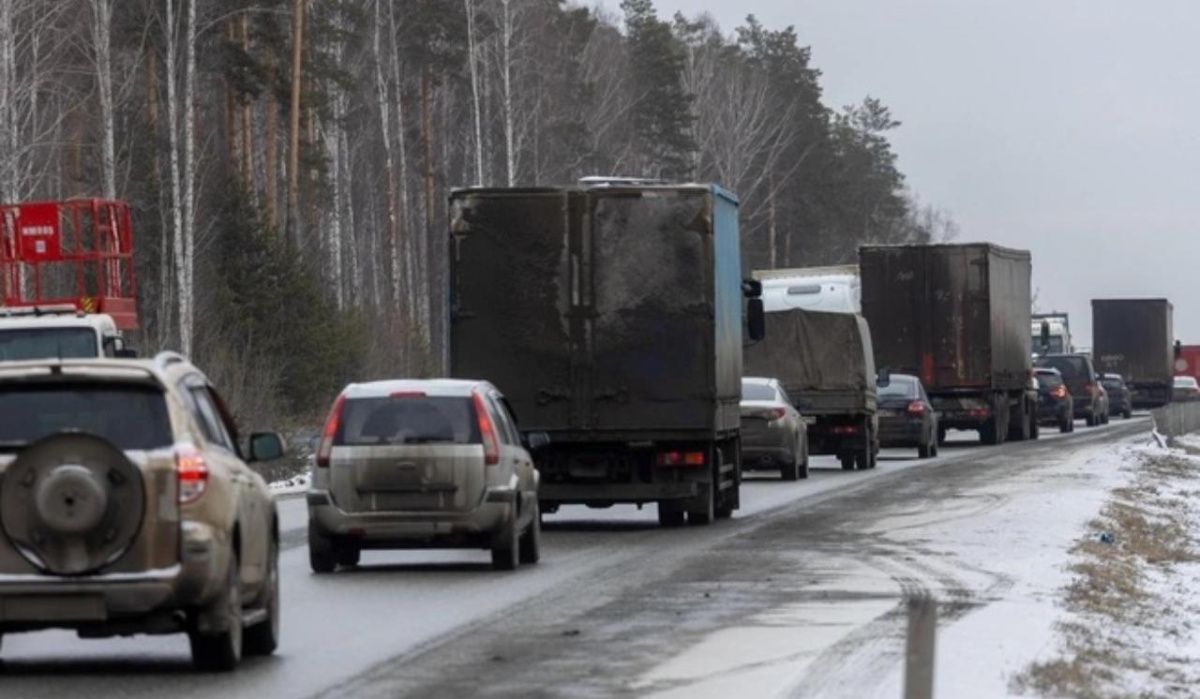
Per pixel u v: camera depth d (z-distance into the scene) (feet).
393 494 176.65
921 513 242.99
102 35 467.11
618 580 168.55
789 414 322.55
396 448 176.86
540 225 226.79
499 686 108.99
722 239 233.76
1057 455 393.09
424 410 178.09
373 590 162.71
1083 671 115.03
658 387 225.97
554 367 226.58
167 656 124.06
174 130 467.52
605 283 225.97
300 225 648.79
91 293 392.47
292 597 157.69
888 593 155.84
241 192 483.51
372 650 125.08
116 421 110.11
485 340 227.40
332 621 141.08
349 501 176.86
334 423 178.50
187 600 109.29
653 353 225.97
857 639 127.54
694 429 225.76
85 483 107.55
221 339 444.14
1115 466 350.84
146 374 110.63
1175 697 111.86
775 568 177.37
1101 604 153.79
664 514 231.91
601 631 133.18
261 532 121.29
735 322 243.60
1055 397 536.83
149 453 109.19
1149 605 161.68
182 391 112.78
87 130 567.59
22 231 280.51
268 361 410.93
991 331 436.76
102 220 292.81
